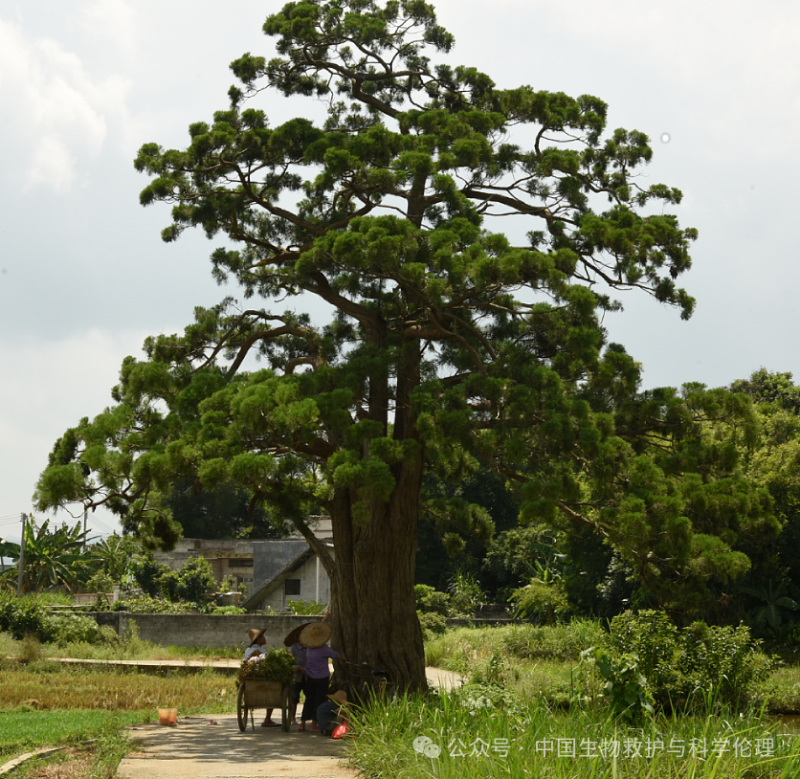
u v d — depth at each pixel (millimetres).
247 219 18516
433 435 13438
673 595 13891
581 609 34500
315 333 17344
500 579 50844
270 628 31297
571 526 15570
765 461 30656
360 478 12500
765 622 29656
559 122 17578
